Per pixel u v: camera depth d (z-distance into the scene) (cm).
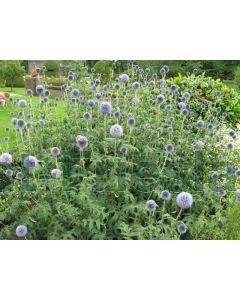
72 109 132
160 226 83
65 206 82
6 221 95
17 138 118
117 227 87
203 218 90
